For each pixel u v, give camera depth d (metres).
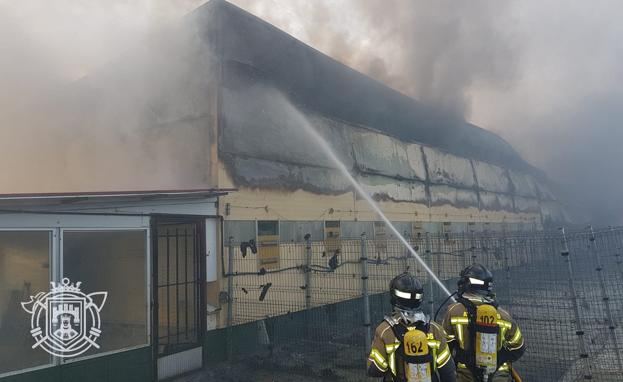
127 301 6.28
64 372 5.47
